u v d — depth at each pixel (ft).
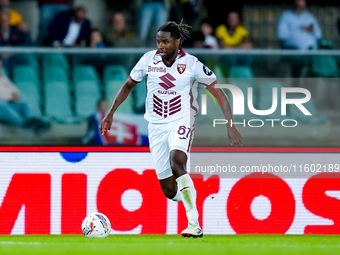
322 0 130.52
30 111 90.53
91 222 75.77
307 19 122.11
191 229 69.97
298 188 85.56
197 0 122.72
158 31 69.77
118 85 91.81
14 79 90.74
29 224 84.38
